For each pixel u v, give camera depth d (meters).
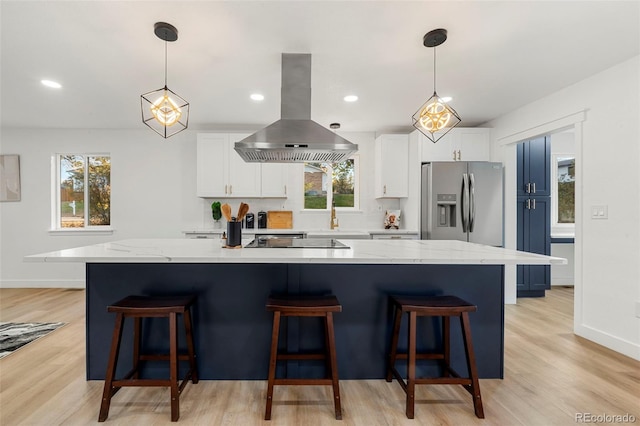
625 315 2.50
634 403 1.86
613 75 2.61
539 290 4.23
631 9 1.88
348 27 2.08
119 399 1.88
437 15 1.95
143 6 1.86
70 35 2.15
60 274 4.55
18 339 2.72
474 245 2.41
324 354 2.07
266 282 2.09
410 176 4.32
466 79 2.87
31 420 1.68
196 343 2.08
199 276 2.08
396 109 3.67
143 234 4.63
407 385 1.76
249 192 4.34
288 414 1.76
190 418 1.71
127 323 2.07
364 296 2.12
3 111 3.80
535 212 4.18
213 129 4.62
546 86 3.02
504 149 3.90
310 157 2.75
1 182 4.52
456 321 2.15
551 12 1.92
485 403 1.86
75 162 4.70
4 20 1.98
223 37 2.19
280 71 2.72
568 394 1.95
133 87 3.06
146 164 4.63
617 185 2.57
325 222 4.74
